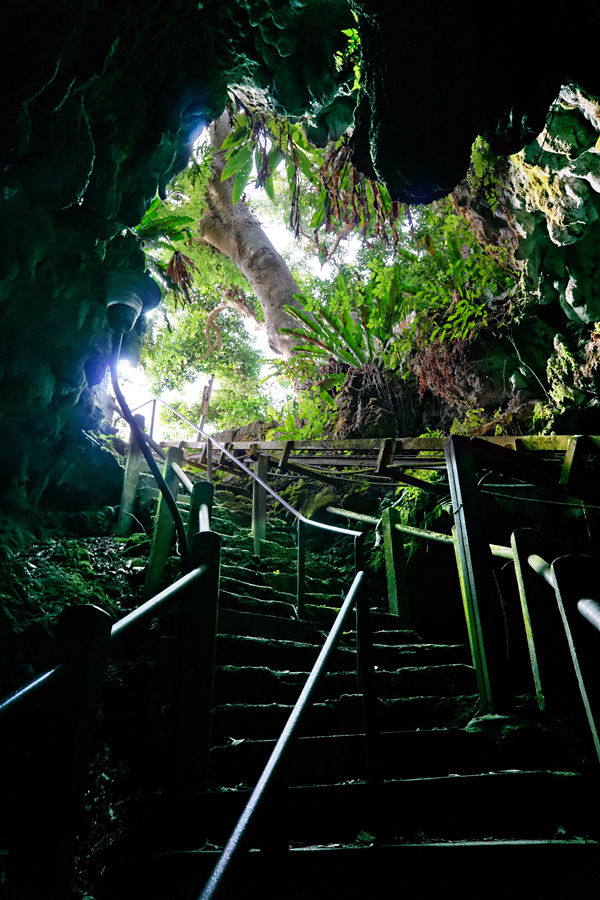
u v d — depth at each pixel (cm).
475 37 271
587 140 369
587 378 514
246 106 542
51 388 415
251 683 311
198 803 216
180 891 188
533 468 372
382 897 183
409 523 580
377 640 427
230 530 611
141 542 475
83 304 400
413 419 755
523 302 596
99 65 290
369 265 791
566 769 248
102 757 263
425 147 314
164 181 436
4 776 122
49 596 357
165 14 335
